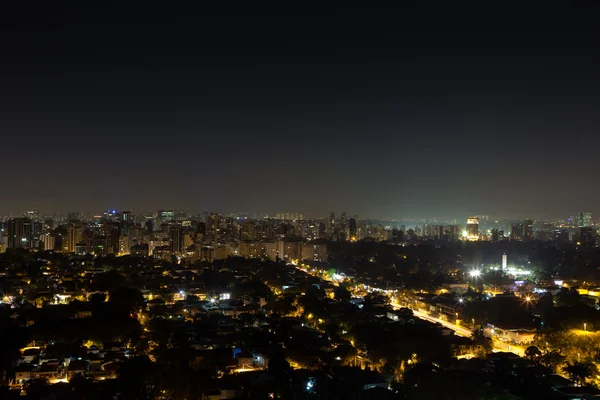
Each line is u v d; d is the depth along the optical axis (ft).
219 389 608.60
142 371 634.43
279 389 620.49
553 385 619.26
